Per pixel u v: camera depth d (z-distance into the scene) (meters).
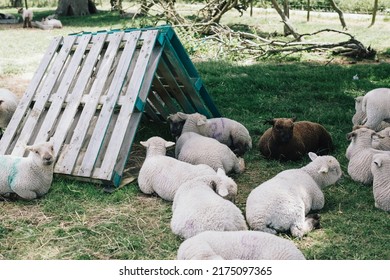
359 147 6.07
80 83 6.66
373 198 5.61
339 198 5.65
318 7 27.81
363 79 11.21
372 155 5.88
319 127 7.05
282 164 6.66
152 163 5.70
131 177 6.20
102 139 6.07
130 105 6.15
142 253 4.59
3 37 19.25
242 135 7.05
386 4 27.00
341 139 7.52
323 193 5.76
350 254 4.52
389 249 4.59
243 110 8.92
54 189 5.83
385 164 5.28
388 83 10.80
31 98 6.90
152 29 6.80
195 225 4.50
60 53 7.20
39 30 21.75
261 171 6.45
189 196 4.77
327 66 12.76
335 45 13.93
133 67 6.61
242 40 14.51
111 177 5.75
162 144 6.04
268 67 12.67
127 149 6.01
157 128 8.13
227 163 6.11
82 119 6.33
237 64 13.23
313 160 5.61
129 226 5.06
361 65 12.82
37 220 5.20
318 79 11.25
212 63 13.21
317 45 13.90
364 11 26.61
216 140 6.34
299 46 15.75
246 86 10.49
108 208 5.44
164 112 7.96
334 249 4.58
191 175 5.43
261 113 8.86
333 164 5.43
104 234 4.92
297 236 4.72
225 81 10.86
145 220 5.17
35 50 16.02
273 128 6.61
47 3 38.31
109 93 6.39
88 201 5.59
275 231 4.73
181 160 6.20
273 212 4.68
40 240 4.82
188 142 6.32
